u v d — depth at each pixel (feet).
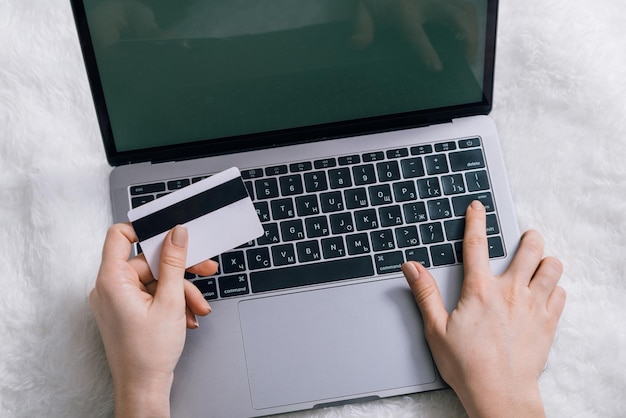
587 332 2.29
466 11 2.10
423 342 2.17
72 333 2.25
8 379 2.23
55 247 2.33
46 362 2.23
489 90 2.28
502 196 2.28
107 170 2.42
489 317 2.11
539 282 2.20
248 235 2.11
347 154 2.30
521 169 2.43
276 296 2.20
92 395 2.22
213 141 2.30
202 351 2.16
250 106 2.24
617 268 2.35
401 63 2.19
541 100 2.48
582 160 2.43
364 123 2.31
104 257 2.03
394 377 2.15
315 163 2.30
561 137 2.45
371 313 2.19
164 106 2.20
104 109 2.18
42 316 2.27
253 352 2.16
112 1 1.98
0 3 2.52
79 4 1.98
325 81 2.21
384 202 2.27
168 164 2.31
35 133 2.43
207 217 2.10
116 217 2.28
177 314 2.00
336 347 2.17
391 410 2.21
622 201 2.39
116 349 1.99
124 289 1.98
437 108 2.31
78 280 2.31
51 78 2.49
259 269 2.22
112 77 2.12
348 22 2.07
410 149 2.31
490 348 2.08
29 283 2.31
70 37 2.52
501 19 2.55
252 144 2.31
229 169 2.13
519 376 2.07
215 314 2.19
